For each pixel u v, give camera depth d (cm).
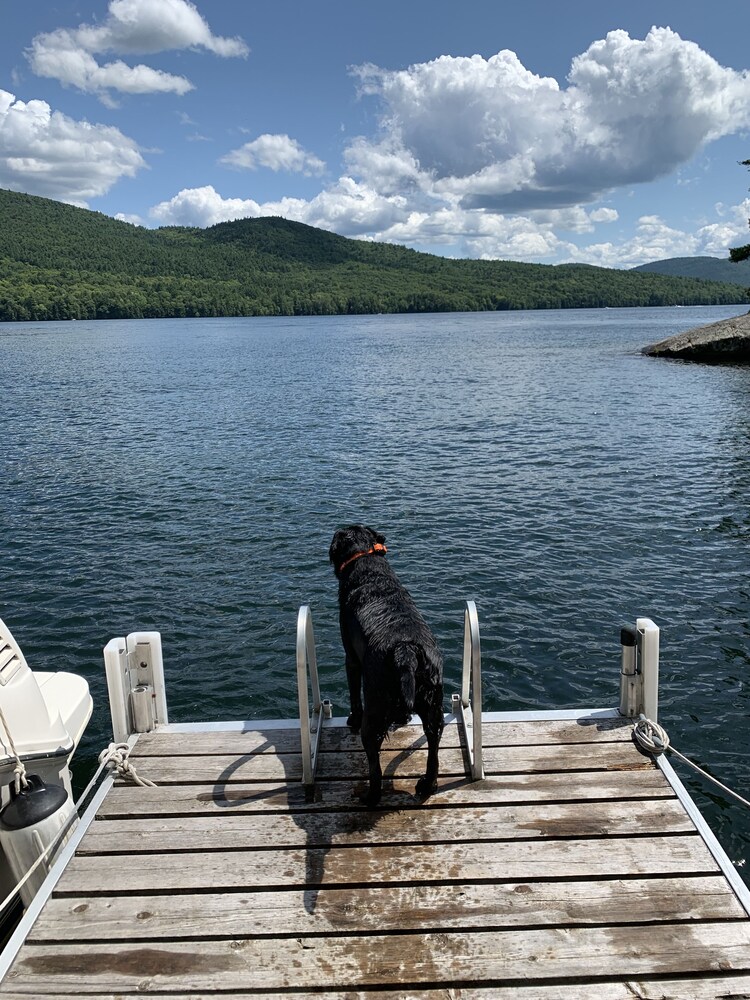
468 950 325
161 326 12094
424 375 3872
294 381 3734
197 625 937
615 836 395
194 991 308
